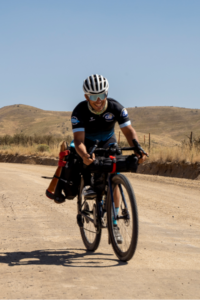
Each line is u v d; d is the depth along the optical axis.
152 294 2.75
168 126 166.88
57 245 4.52
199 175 12.30
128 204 3.65
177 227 5.68
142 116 191.12
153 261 3.73
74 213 6.88
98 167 3.76
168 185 11.18
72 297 2.68
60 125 178.88
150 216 6.61
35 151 27.27
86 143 4.26
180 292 2.79
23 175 14.64
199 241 4.76
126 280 3.08
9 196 9.05
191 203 8.06
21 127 196.62
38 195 9.23
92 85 3.80
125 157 3.85
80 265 3.58
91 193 3.92
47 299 2.64
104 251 4.26
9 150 28.06
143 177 13.24
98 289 2.85
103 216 4.05
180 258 3.87
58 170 4.45
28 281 3.06
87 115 4.05
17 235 5.03
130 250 3.54
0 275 3.24
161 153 14.98
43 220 6.17
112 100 4.13
